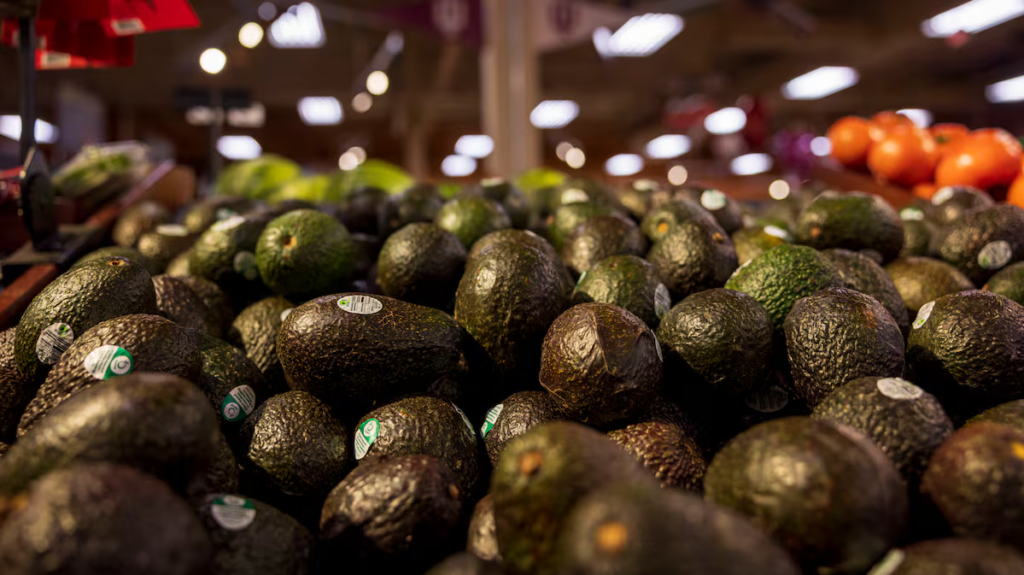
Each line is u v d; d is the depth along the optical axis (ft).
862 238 1.75
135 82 13.61
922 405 1.07
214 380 1.31
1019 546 0.88
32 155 1.85
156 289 1.56
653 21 9.29
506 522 0.90
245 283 1.79
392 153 22.20
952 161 2.74
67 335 1.26
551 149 21.48
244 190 3.66
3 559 0.70
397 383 1.31
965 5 9.51
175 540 0.75
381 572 1.03
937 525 0.97
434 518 1.02
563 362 1.19
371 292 1.78
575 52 13.11
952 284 1.63
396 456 1.13
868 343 1.21
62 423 0.89
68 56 2.06
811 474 0.87
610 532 0.72
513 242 1.43
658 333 1.38
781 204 2.72
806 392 1.27
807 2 10.71
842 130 3.09
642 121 18.52
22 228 2.18
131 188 2.80
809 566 0.88
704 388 1.31
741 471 0.93
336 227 1.67
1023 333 1.23
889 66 13.32
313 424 1.25
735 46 12.49
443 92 15.51
